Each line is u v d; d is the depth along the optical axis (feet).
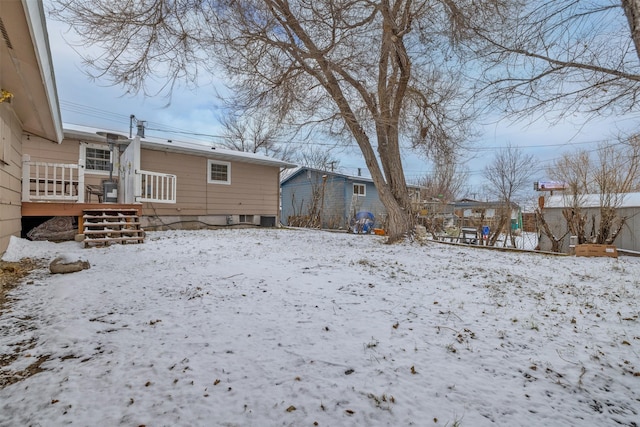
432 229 46.19
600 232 33.12
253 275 13.94
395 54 22.66
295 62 22.49
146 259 17.42
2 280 12.51
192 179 37.37
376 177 26.91
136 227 24.66
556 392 5.94
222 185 40.14
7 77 14.66
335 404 5.39
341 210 63.57
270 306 10.09
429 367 6.68
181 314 9.27
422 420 5.05
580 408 5.49
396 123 25.85
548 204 39.42
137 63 17.75
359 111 23.59
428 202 49.73
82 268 14.48
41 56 12.37
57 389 5.64
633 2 5.98
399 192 27.35
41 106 18.39
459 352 7.39
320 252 21.93
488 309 10.44
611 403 5.67
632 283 14.92
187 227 36.91
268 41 20.53
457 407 5.39
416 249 24.13
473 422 5.04
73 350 7.07
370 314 9.65
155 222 34.35
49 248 20.49
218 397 5.50
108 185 26.71
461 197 72.54
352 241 29.43
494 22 16.10
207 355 6.95
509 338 8.24
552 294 12.62
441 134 28.27
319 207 64.90
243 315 9.29
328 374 6.31
